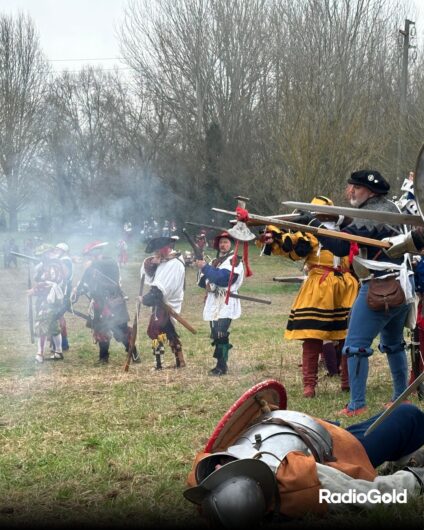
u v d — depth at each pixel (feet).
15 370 33.06
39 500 15.47
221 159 132.67
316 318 24.43
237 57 135.74
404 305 21.62
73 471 17.08
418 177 13.60
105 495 15.58
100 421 22.02
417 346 23.86
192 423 21.50
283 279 27.25
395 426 15.16
